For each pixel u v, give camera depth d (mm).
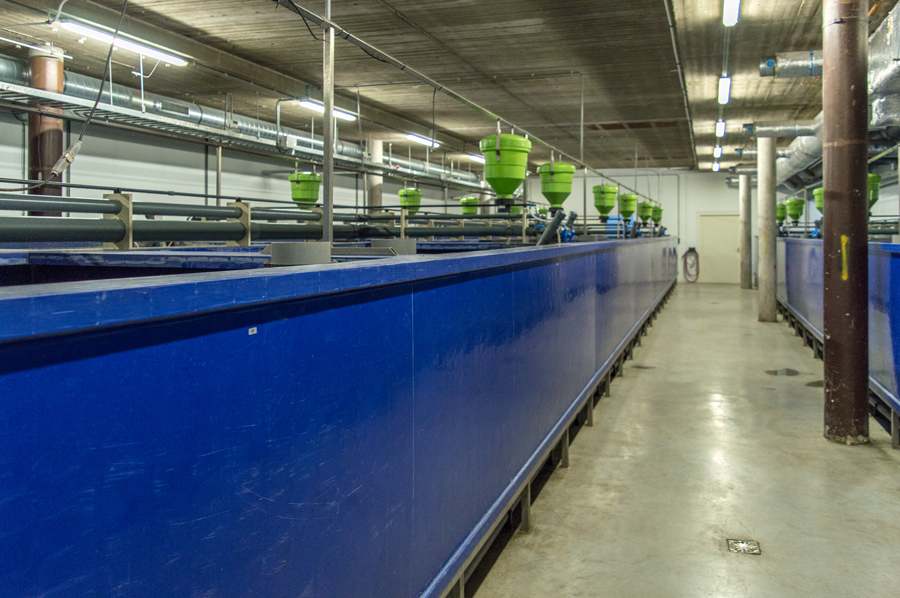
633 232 9398
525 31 7102
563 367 3723
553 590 2420
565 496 3318
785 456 3900
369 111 10781
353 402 1417
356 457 1438
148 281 913
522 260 2717
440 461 1938
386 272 1476
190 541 990
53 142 7094
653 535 2865
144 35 6637
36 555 771
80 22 5363
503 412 2580
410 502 1733
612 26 6953
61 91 6746
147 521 916
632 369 6637
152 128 6883
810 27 6523
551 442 3311
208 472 1018
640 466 3748
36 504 770
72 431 806
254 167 11742
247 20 6621
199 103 10070
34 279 2209
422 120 11992
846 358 4109
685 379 6113
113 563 869
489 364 2396
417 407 1759
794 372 6398
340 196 13516
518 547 2766
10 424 737
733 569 2564
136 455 894
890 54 5012
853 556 2664
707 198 20500
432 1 6230
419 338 1761
